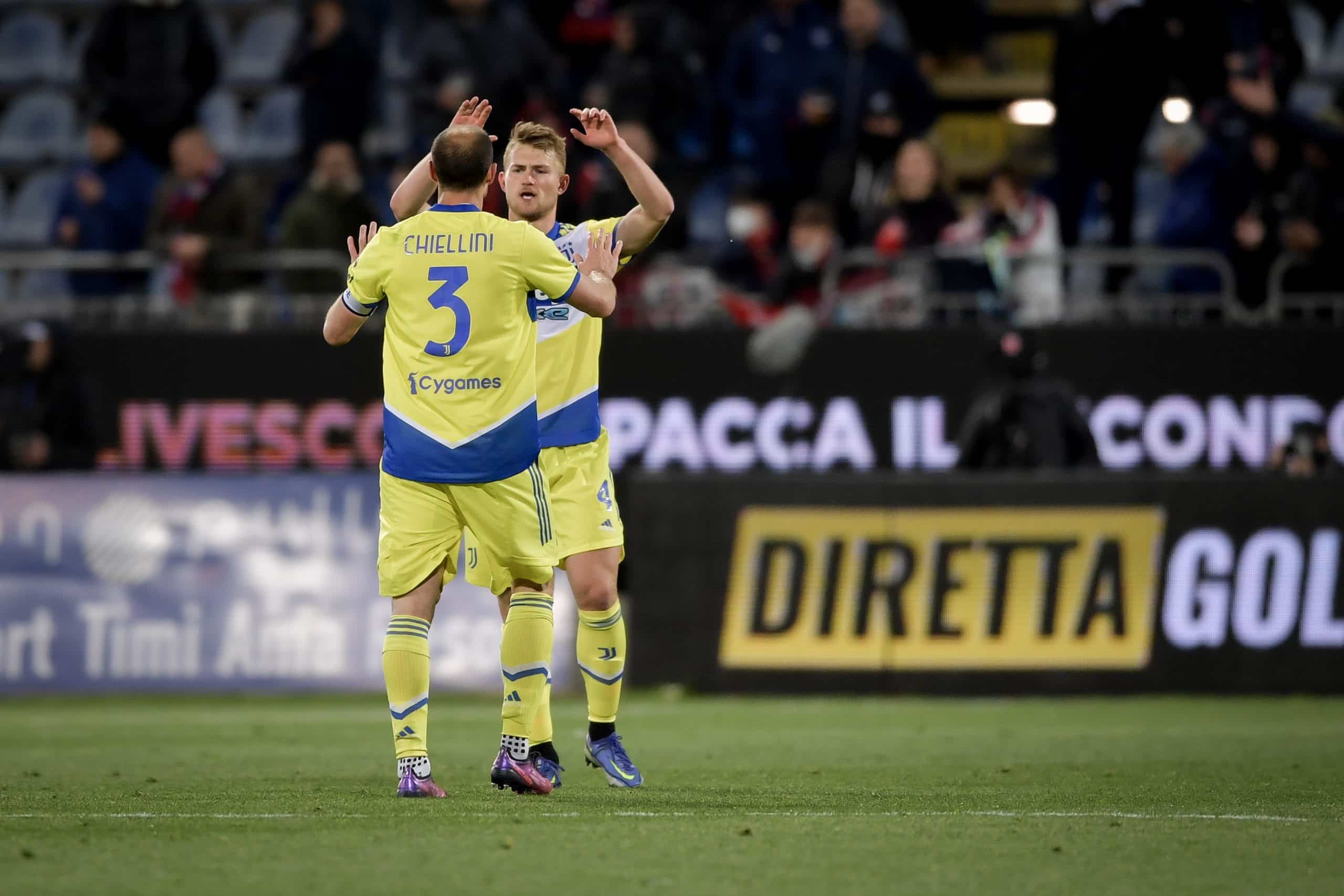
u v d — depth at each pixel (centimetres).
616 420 4794
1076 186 5266
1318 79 6381
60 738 3347
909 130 5438
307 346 4847
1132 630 4347
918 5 6400
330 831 1817
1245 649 4344
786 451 4747
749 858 1656
